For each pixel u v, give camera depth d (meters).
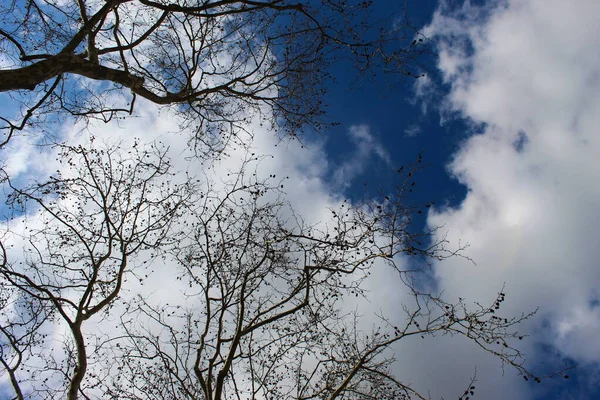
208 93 7.95
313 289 6.50
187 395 6.58
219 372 5.52
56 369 6.84
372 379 6.34
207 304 6.43
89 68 6.08
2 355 6.23
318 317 6.48
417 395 5.75
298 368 6.68
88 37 6.15
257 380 6.39
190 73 8.00
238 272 6.67
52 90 6.53
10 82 5.12
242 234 7.01
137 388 6.77
